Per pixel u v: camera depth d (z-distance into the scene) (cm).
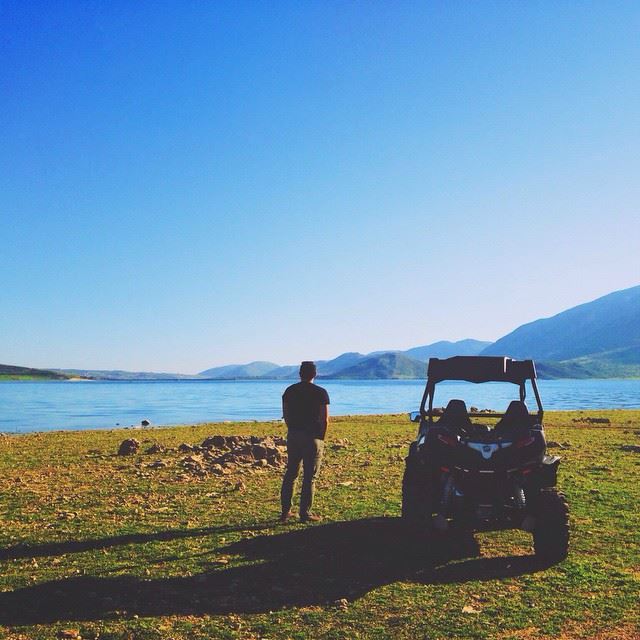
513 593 662
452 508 809
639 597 650
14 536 884
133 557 785
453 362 971
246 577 711
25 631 566
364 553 805
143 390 17912
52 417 5097
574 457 1734
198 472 1433
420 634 562
